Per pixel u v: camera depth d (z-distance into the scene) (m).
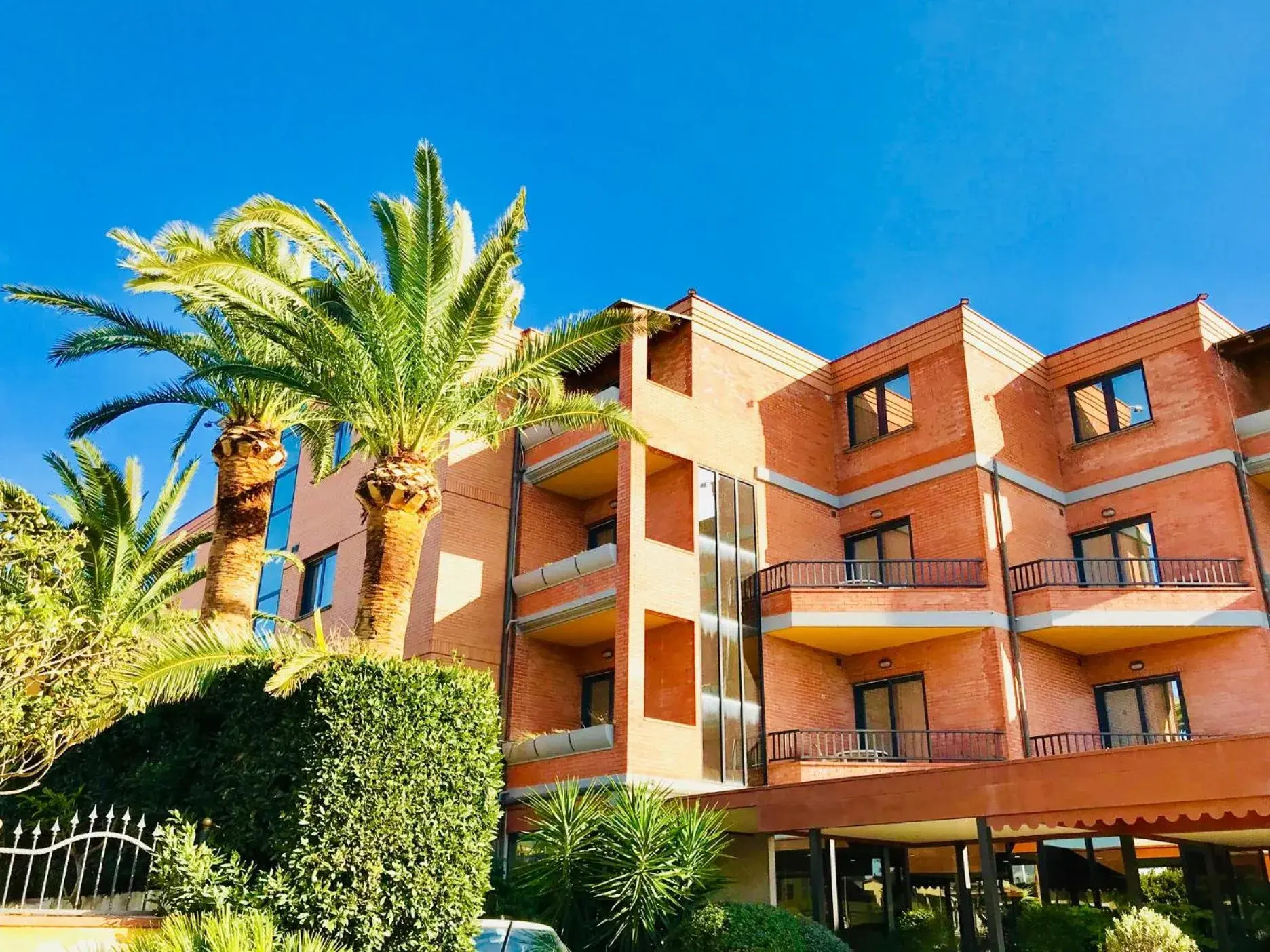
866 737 21.02
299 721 10.52
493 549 21.70
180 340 16.31
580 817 14.32
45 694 9.52
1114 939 12.86
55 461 19.41
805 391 23.97
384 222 14.45
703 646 19.42
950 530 21.17
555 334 15.43
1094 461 22.62
